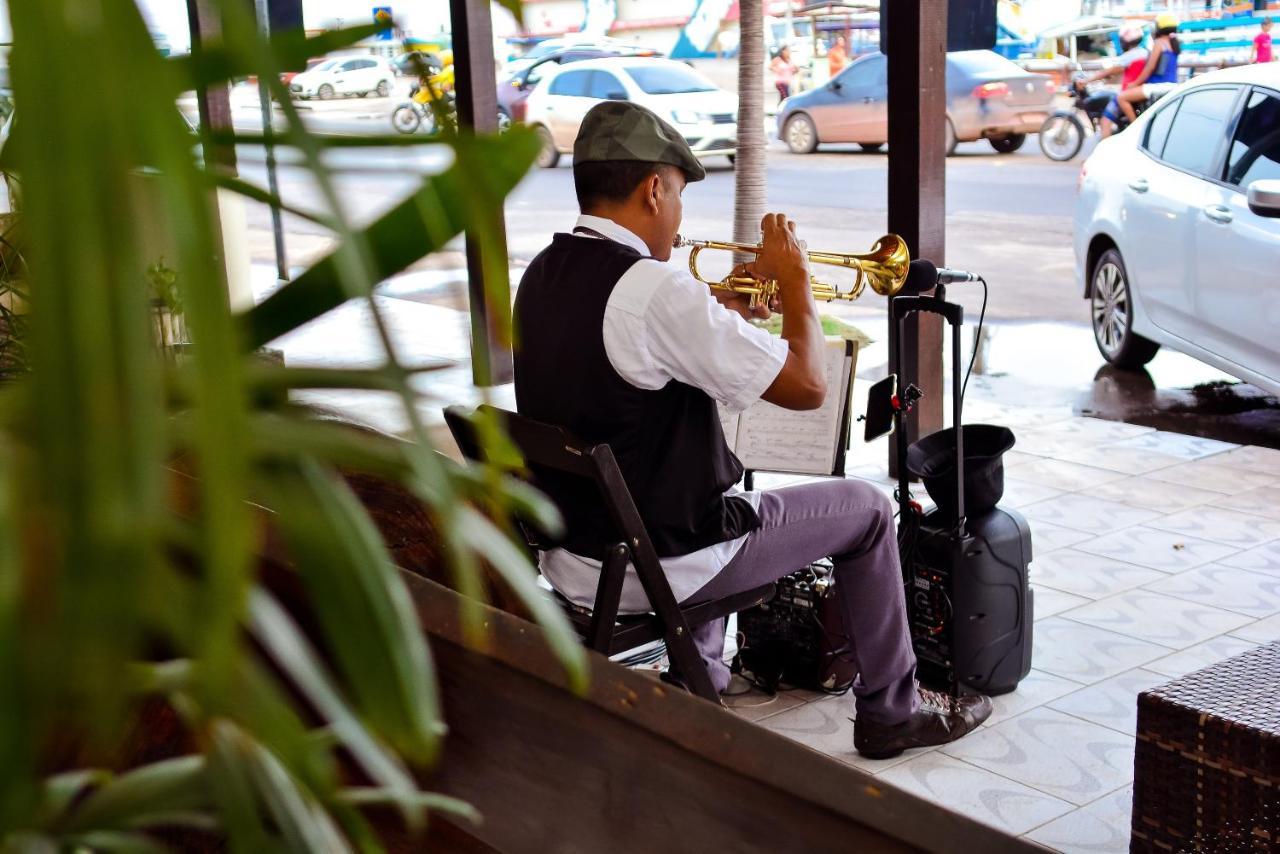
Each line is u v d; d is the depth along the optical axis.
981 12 5.79
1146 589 4.56
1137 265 7.08
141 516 0.36
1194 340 6.72
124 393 0.35
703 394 2.87
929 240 5.49
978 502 3.61
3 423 0.41
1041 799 3.21
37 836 0.64
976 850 0.92
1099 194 7.39
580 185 2.86
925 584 3.60
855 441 6.52
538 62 21.19
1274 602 4.42
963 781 3.30
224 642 0.38
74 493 0.35
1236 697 2.39
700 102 18.42
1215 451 6.20
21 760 0.39
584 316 2.76
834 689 3.79
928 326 5.68
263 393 0.55
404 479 0.54
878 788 0.96
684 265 12.46
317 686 0.61
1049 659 4.00
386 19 0.51
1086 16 24.42
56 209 0.34
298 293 0.57
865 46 26.94
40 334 0.35
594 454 2.63
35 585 0.38
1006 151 19.53
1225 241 6.36
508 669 1.15
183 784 0.70
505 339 0.54
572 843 1.10
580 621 2.88
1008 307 9.80
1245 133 6.44
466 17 6.23
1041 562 4.84
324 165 0.42
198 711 0.61
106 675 0.37
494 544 0.58
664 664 3.55
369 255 0.51
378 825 1.22
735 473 2.96
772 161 19.45
